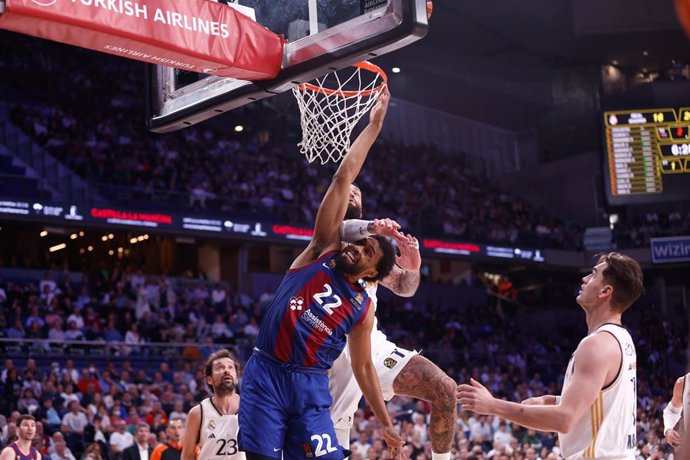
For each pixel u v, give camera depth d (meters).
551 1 25.94
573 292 29.36
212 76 4.80
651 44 28.58
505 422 15.45
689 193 21.98
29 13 3.56
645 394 22.98
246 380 3.64
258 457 3.48
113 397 14.60
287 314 3.60
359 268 3.62
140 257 24.80
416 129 31.67
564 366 24.28
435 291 27.42
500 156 33.84
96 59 25.48
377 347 4.63
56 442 11.72
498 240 26.97
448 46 28.55
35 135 22.67
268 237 22.83
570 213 30.95
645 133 22.34
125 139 23.94
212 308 20.98
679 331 26.38
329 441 3.59
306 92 5.25
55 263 23.38
